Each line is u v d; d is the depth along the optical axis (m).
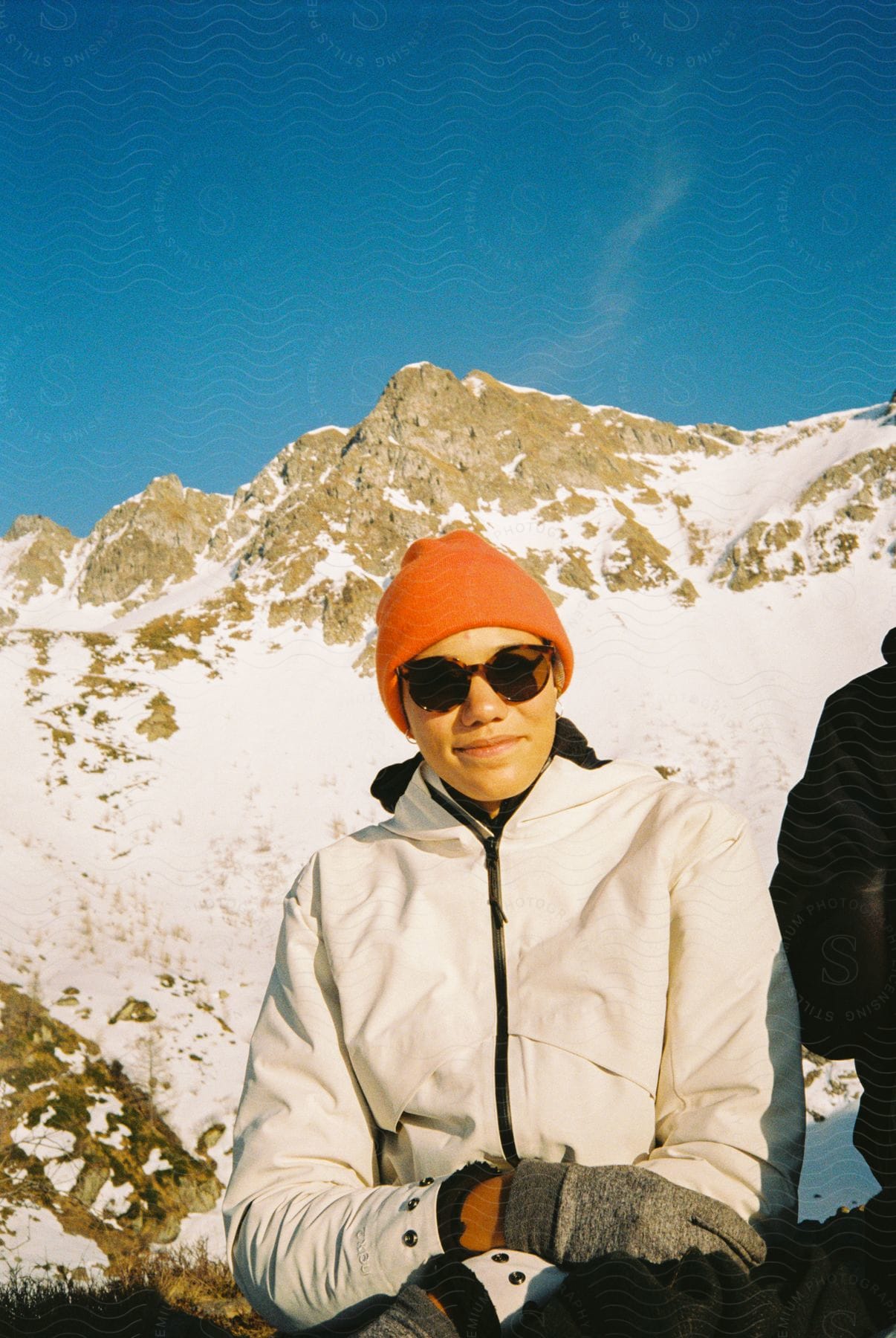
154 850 44.78
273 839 49.00
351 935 1.78
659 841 1.70
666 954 1.63
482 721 1.71
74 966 29.94
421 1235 1.38
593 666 71.62
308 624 80.81
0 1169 16.30
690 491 111.56
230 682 68.00
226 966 33.66
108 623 113.00
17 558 130.38
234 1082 24.86
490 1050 1.60
